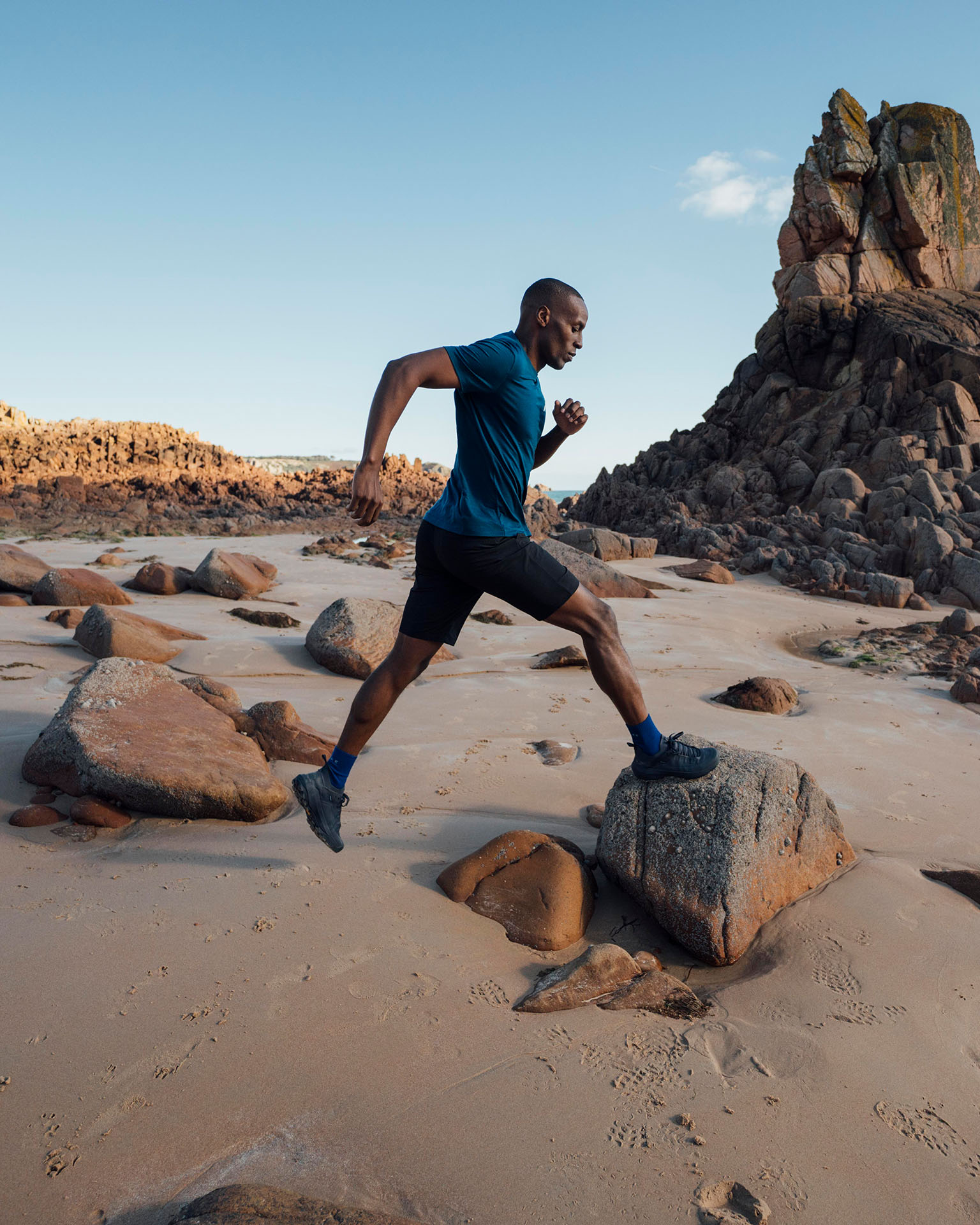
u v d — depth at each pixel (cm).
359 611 716
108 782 366
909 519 1698
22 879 312
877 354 2445
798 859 329
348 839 354
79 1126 192
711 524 2228
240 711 473
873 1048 238
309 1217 162
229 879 314
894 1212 179
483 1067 219
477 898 307
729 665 838
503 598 289
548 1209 175
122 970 253
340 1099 204
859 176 2736
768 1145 197
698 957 291
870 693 727
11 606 874
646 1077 219
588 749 496
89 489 3778
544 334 278
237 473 4772
